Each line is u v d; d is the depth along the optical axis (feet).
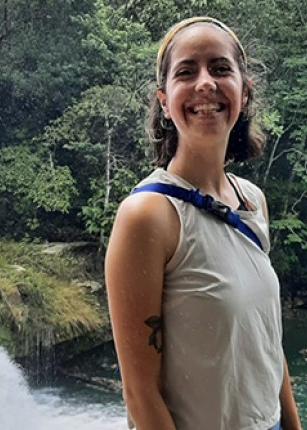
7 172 26.48
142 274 3.45
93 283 25.38
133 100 23.39
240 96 3.82
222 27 3.90
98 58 26.61
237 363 3.54
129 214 3.50
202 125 3.70
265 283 3.69
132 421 3.71
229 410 3.57
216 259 3.54
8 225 27.14
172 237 3.52
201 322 3.49
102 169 26.11
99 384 20.77
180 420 3.59
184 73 3.75
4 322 21.33
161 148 4.12
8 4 26.89
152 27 23.80
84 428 17.46
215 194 3.91
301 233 29.17
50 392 20.34
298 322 27.99
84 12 27.37
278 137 24.79
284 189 27.89
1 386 18.58
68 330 22.47
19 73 27.02
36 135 27.66
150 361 3.52
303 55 24.82
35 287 22.79
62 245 26.43
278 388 3.86
